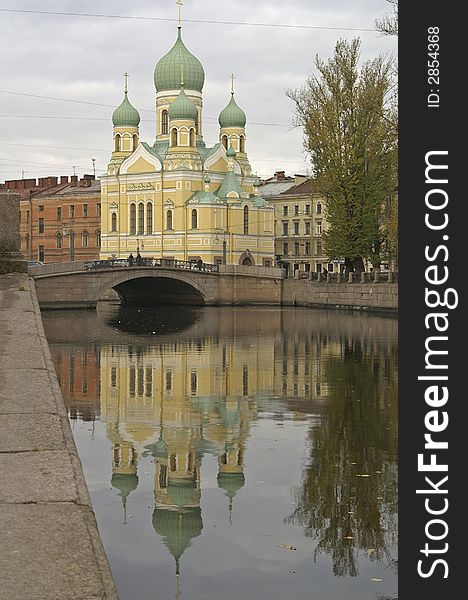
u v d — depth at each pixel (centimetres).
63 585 545
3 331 1441
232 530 1288
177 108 10962
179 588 1073
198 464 1703
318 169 7156
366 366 3338
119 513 1373
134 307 8656
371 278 7562
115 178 11494
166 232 11031
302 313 7481
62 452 791
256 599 1043
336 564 1159
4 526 629
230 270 8906
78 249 12719
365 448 1839
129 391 2658
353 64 6975
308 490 1506
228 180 11169
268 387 2752
